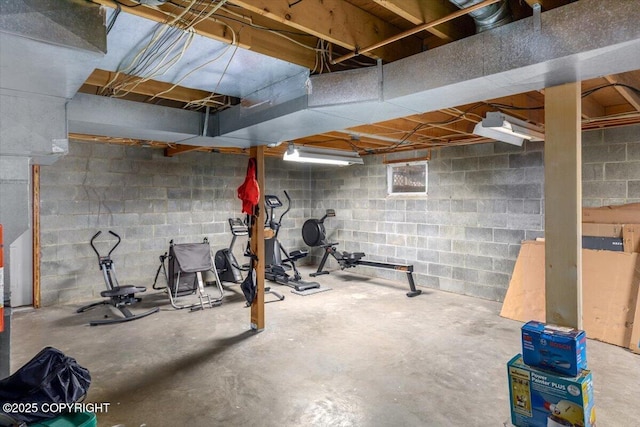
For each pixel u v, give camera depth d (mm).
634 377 2887
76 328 4023
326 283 6039
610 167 4012
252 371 3018
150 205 5680
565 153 1874
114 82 2572
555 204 1899
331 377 2914
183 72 2340
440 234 5547
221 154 6422
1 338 2730
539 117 3650
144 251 5625
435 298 5133
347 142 5395
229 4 1896
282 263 6270
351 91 2273
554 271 1899
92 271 5180
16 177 1802
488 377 2910
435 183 5594
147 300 5152
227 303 5027
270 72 2410
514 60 1716
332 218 7168
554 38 1602
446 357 3262
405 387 2762
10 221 1793
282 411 2463
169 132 3121
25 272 4770
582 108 3146
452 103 2252
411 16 1748
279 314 4465
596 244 3957
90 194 5156
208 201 6281
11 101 1752
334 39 1925
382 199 6312
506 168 4855
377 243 6410
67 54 1449
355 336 3748
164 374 2967
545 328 1862
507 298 4391
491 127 3109
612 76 2459
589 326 3711
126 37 1834
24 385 1725
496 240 4961
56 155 1882
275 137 3328
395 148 5824
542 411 1820
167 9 1691
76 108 2666
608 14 1471
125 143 5227
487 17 1745
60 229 4938
